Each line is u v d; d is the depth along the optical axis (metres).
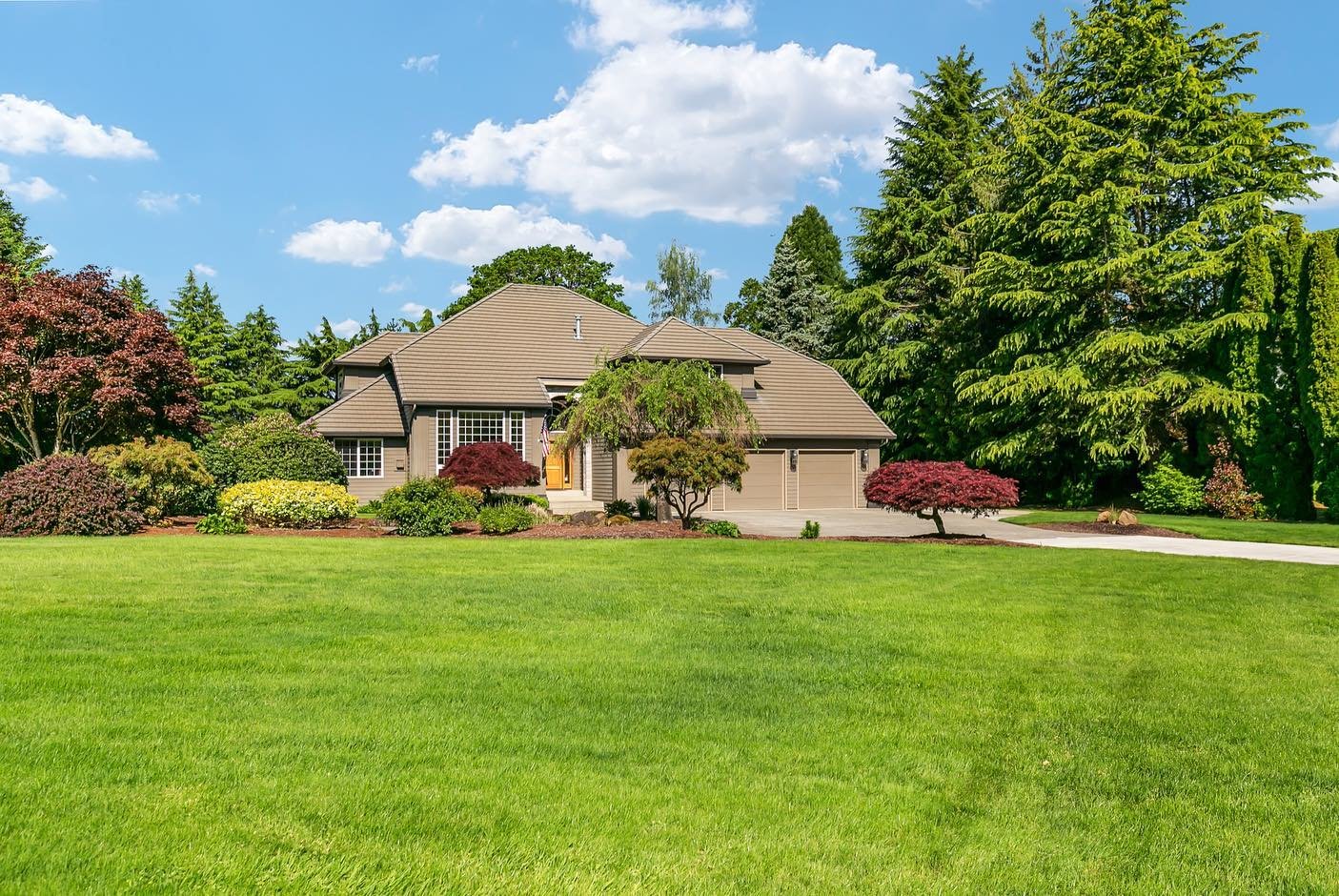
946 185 35.25
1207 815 4.18
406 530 16.25
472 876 3.25
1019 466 30.00
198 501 19.72
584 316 28.66
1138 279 26.14
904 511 16.98
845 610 9.05
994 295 28.75
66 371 18.23
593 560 12.34
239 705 5.31
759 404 28.48
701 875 3.38
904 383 35.72
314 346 44.47
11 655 6.37
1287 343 22.78
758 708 5.71
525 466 21.50
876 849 3.69
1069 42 30.00
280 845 3.41
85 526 15.66
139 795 3.83
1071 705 5.90
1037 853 3.72
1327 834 3.97
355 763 4.39
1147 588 10.60
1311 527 20.06
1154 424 26.89
